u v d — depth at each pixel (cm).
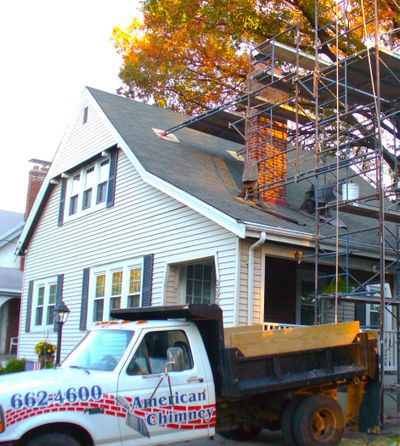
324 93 1414
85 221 1734
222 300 1155
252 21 1802
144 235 1443
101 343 696
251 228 1105
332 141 1636
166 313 752
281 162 1471
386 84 1309
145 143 1547
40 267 1977
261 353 742
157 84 2884
